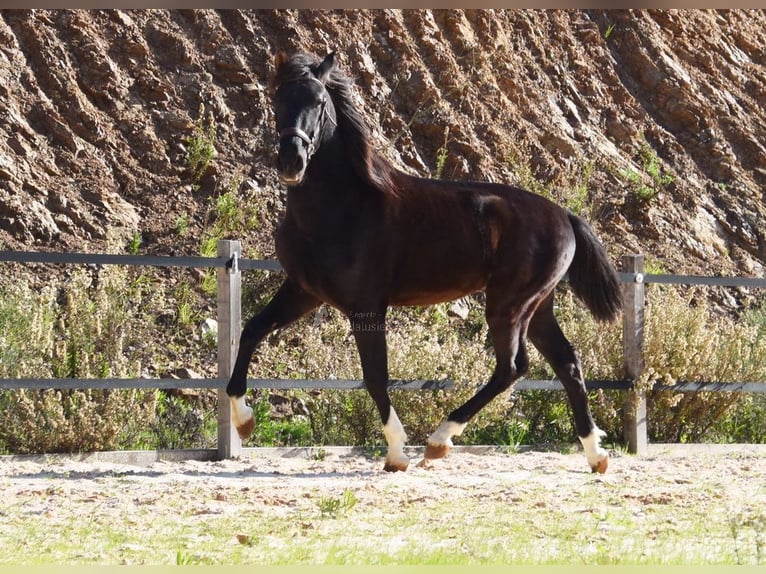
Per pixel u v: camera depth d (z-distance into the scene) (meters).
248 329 9.34
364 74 16.83
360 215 8.98
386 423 9.31
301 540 6.30
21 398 10.22
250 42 16.72
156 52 16.14
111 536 6.32
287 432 11.67
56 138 14.72
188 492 8.10
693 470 10.11
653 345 11.87
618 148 18.44
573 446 11.63
